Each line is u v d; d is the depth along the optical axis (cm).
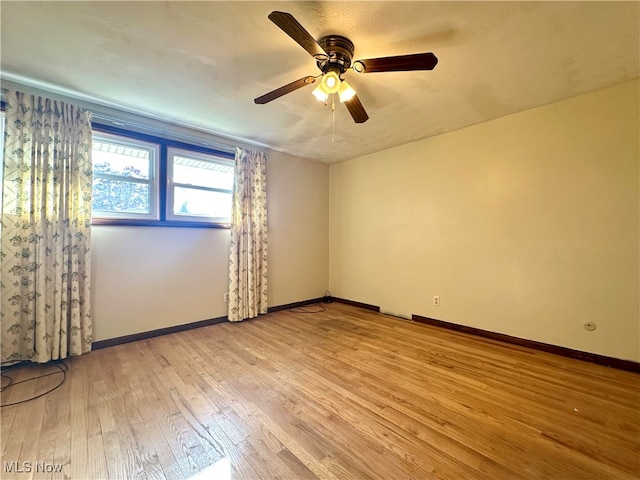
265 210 370
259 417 159
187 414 161
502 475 121
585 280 235
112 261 259
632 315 216
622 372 215
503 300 279
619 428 151
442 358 239
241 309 342
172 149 296
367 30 160
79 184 237
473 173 299
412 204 353
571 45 172
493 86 220
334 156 415
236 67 198
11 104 209
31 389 185
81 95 236
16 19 152
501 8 143
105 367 218
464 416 161
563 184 245
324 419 158
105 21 155
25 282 217
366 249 408
